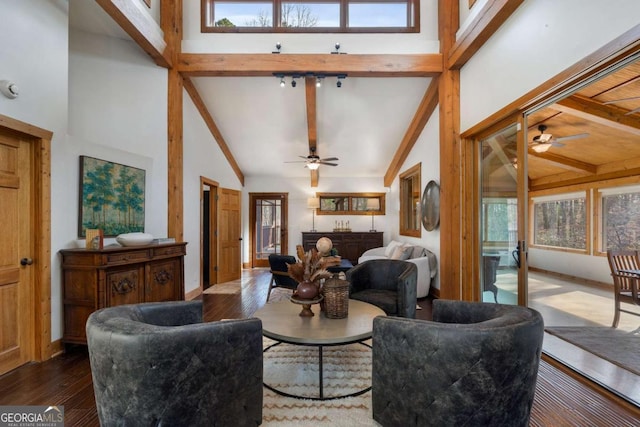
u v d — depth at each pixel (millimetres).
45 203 2600
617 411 1849
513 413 1455
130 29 3268
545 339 2869
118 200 3424
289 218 8062
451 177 3996
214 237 5914
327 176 8070
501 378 1401
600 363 2377
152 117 3955
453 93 4047
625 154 4805
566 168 5688
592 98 3455
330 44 4371
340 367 2426
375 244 7703
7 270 2389
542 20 2514
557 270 6262
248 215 8016
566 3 2258
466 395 1400
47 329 2594
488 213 3639
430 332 1459
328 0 4414
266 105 5246
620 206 5090
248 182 8023
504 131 3250
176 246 3553
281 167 7543
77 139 2951
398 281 2936
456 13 4055
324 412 1854
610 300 4316
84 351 2754
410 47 4359
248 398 1602
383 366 1655
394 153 6801
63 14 2787
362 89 4879
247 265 7953
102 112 3432
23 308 2502
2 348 2342
